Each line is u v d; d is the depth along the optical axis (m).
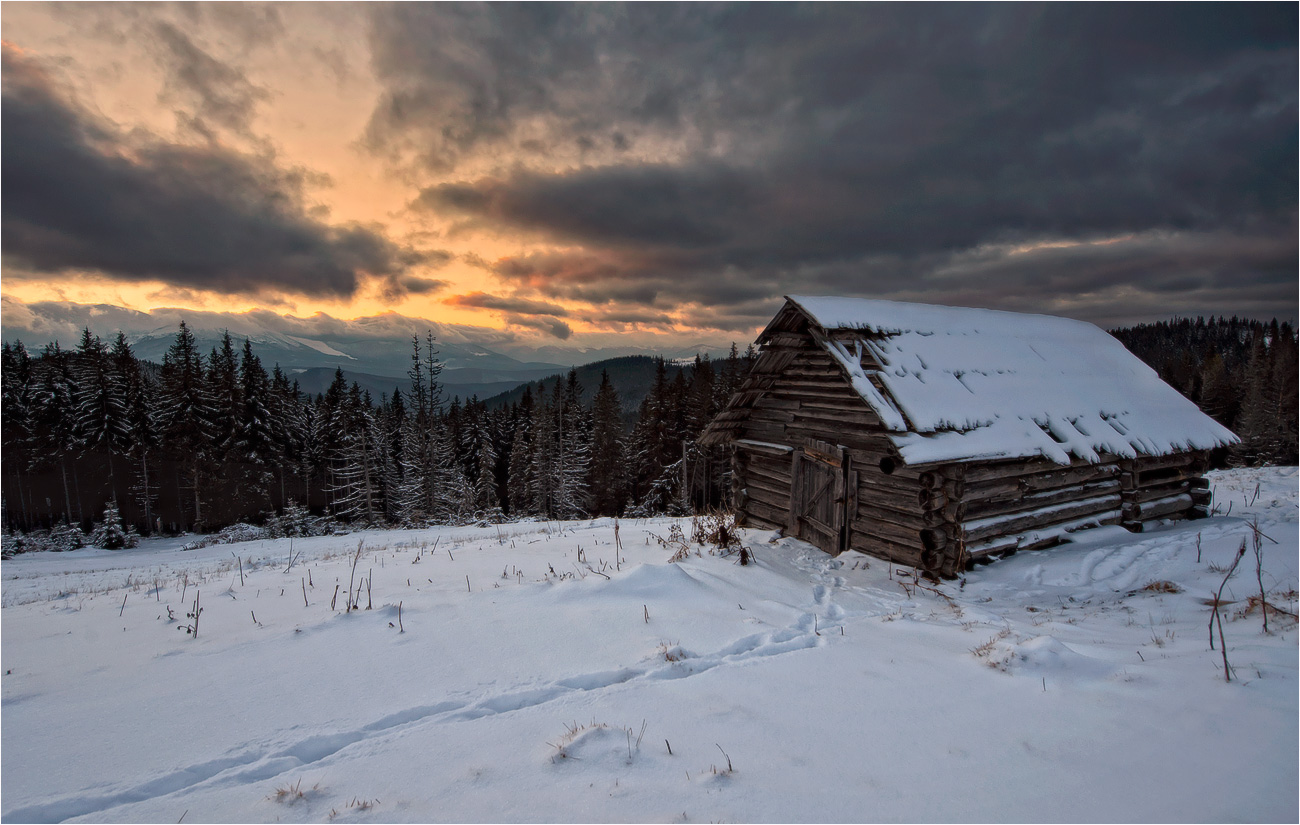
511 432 65.75
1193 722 3.74
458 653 5.54
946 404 10.04
